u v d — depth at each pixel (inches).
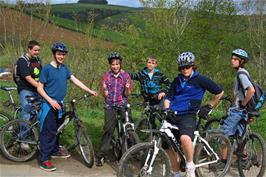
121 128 236.5
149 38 525.0
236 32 684.1
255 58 722.8
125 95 241.3
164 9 552.1
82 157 246.5
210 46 563.5
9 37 430.9
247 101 224.2
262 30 733.9
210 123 252.8
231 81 563.2
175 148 205.9
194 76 204.5
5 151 241.9
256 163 225.6
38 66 259.1
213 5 602.2
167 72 484.1
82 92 452.4
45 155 231.3
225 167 227.9
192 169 199.9
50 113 231.8
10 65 441.4
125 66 503.5
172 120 205.9
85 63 471.2
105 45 494.0
